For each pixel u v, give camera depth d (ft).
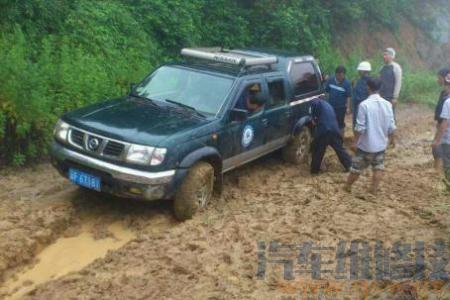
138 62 36.94
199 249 19.30
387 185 27.53
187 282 17.16
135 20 40.63
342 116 33.60
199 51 27.84
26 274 18.35
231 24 48.96
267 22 51.67
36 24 33.68
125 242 20.77
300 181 28.43
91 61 32.37
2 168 26.04
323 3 61.05
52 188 24.32
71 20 35.29
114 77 33.30
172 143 20.99
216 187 24.48
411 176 29.37
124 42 37.93
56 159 22.29
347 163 30.40
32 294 16.62
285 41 51.47
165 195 21.11
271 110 27.63
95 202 23.50
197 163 22.44
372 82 25.02
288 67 29.89
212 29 47.26
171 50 42.96
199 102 24.47
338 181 28.17
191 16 45.24
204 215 22.50
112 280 17.20
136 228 21.79
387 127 25.25
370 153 25.35
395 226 21.71
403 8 74.54
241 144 25.35
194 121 22.95
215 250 19.26
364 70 33.65
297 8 54.34
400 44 71.77
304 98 30.99
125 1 42.11
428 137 42.63
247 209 23.58
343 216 22.70
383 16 68.80
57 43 33.40
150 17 41.70
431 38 78.23
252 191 26.53
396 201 25.02
